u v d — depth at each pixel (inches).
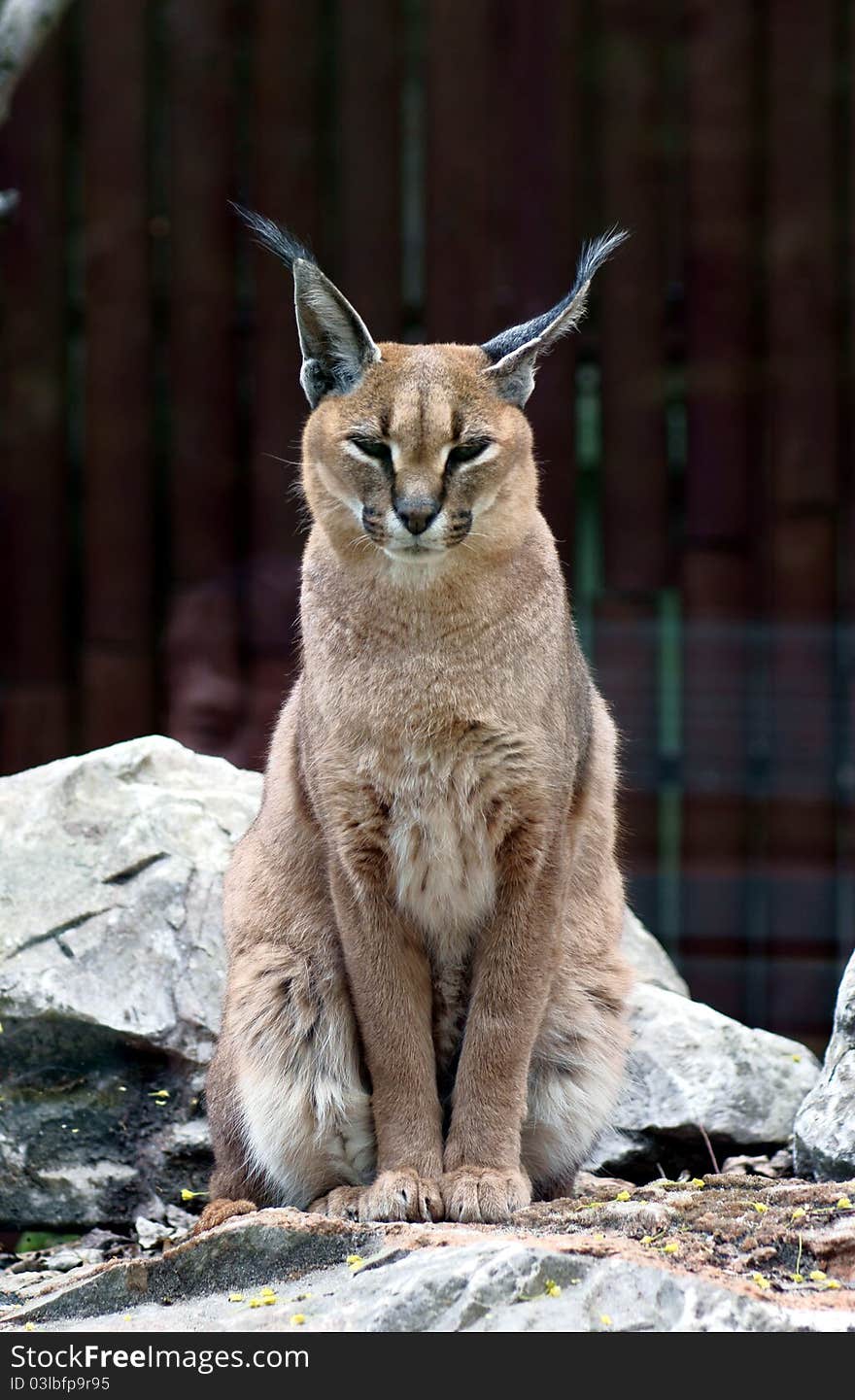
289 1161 334.3
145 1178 382.3
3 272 620.7
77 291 622.5
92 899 399.5
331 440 317.4
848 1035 345.7
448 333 602.2
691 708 596.1
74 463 626.5
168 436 617.3
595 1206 296.2
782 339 600.7
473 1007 319.0
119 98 609.6
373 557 311.4
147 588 616.1
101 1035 385.1
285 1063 332.8
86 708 618.2
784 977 588.4
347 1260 278.5
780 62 597.6
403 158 608.1
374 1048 319.3
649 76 597.6
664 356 601.6
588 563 603.5
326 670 316.2
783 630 598.2
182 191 609.6
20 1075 385.7
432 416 310.7
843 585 602.2
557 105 597.6
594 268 331.6
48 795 415.5
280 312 607.5
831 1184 301.1
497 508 315.3
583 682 341.4
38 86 614.2
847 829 594.2
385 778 311.7
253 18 607.5
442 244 600.7
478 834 314.3
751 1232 279.1
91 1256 356.2
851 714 596.1
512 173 601.0
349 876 316.8
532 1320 247.0
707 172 596.7
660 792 594.9
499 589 311.3
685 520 601.6
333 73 606.9
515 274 601.6
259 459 608.7
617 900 356.8
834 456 600.7
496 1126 314.0
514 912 316.5
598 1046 343.6
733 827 592.4
